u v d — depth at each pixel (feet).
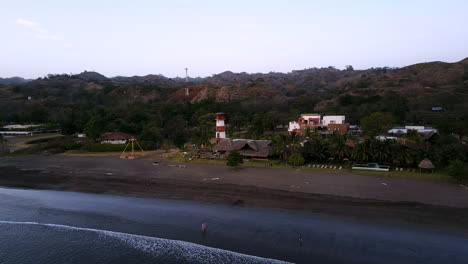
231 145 256.93
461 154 193.57
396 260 101.19
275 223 128.98
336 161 226.17
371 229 121.39
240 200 155.63
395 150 202.39
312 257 104.01
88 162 251.60
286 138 238.27
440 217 128.67
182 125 411.54
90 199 165.48
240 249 110.32
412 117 434.30
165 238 120.57
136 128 388.57
